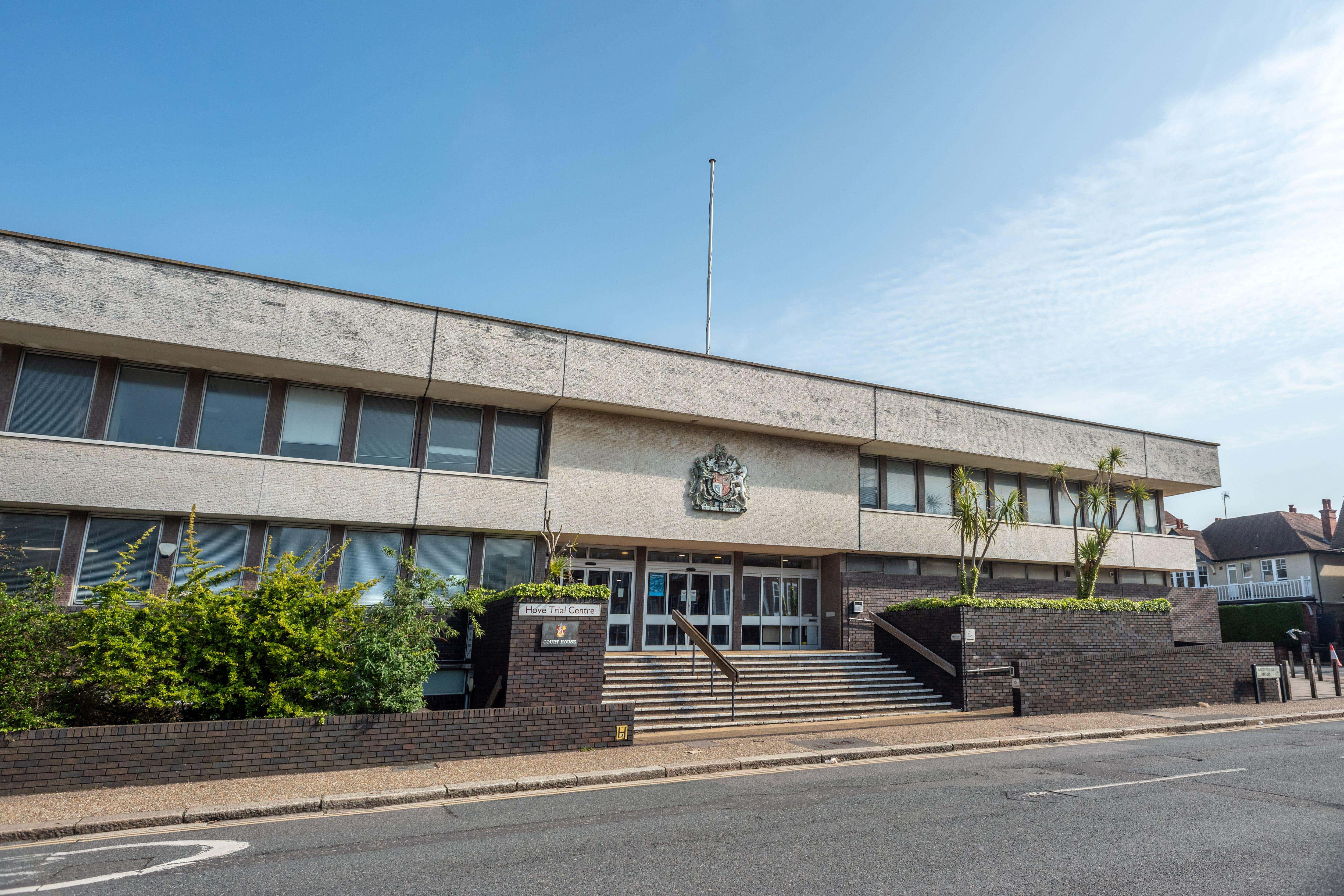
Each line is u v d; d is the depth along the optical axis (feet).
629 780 34.94
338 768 35.47
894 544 77.05
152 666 34.83
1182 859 22.06
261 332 54.08
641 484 66.80
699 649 71.82
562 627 45.06
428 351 58.44
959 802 29.43
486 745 38.45
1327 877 20.48
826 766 38.52
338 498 57.16
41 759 30.99
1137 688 59.82
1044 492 88.12
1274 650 66.80
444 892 19.79
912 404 77.00
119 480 52.01
